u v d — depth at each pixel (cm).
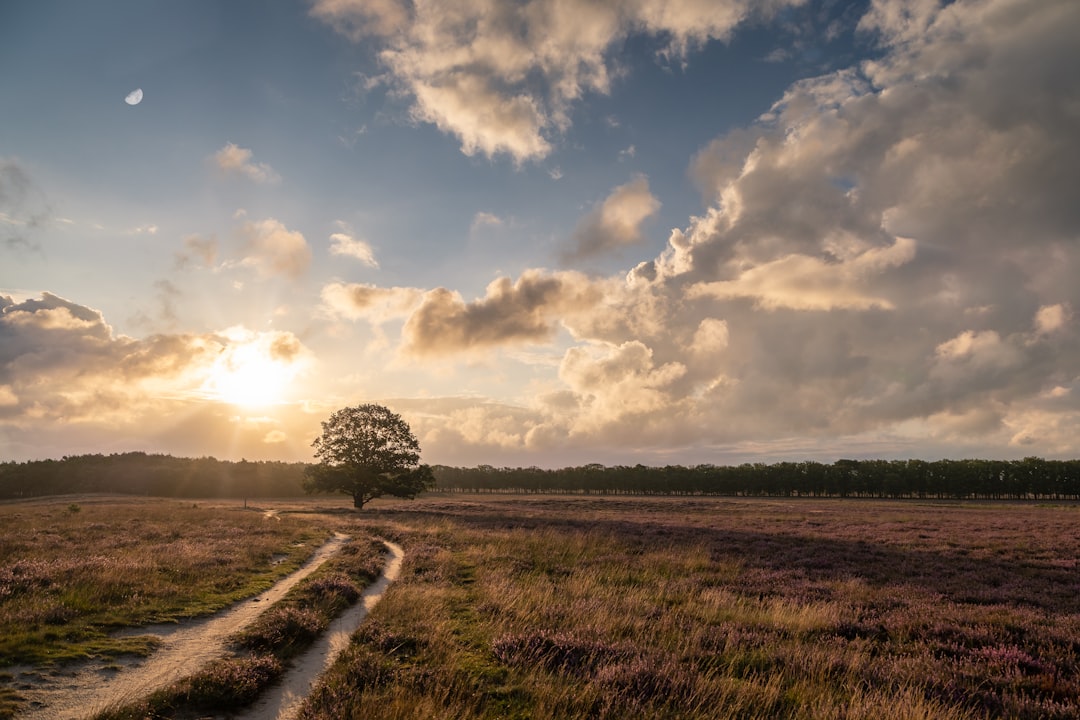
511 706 802
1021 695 865
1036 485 14212
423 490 7044
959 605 1481
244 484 13888
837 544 2816
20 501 8838
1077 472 14000
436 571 1889
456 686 853
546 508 6700
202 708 782
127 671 899
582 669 934
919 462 15312
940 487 14688
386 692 815
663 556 2312
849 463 15875
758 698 814
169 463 14425
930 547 2711
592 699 797
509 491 18962
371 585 1758
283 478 14662
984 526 3916
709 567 2128
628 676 870
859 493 16200
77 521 3173
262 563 1997
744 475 16300
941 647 1090
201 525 3175
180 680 847
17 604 1187
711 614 1352
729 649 1066
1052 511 6506
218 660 958
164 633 1114
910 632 1218
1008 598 1578
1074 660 1032
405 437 6944
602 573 1947
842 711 772
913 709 735
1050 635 1160
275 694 855
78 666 904
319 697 805
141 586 1415
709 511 6312
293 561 2116
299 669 965
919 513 5844
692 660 976
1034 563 2209
